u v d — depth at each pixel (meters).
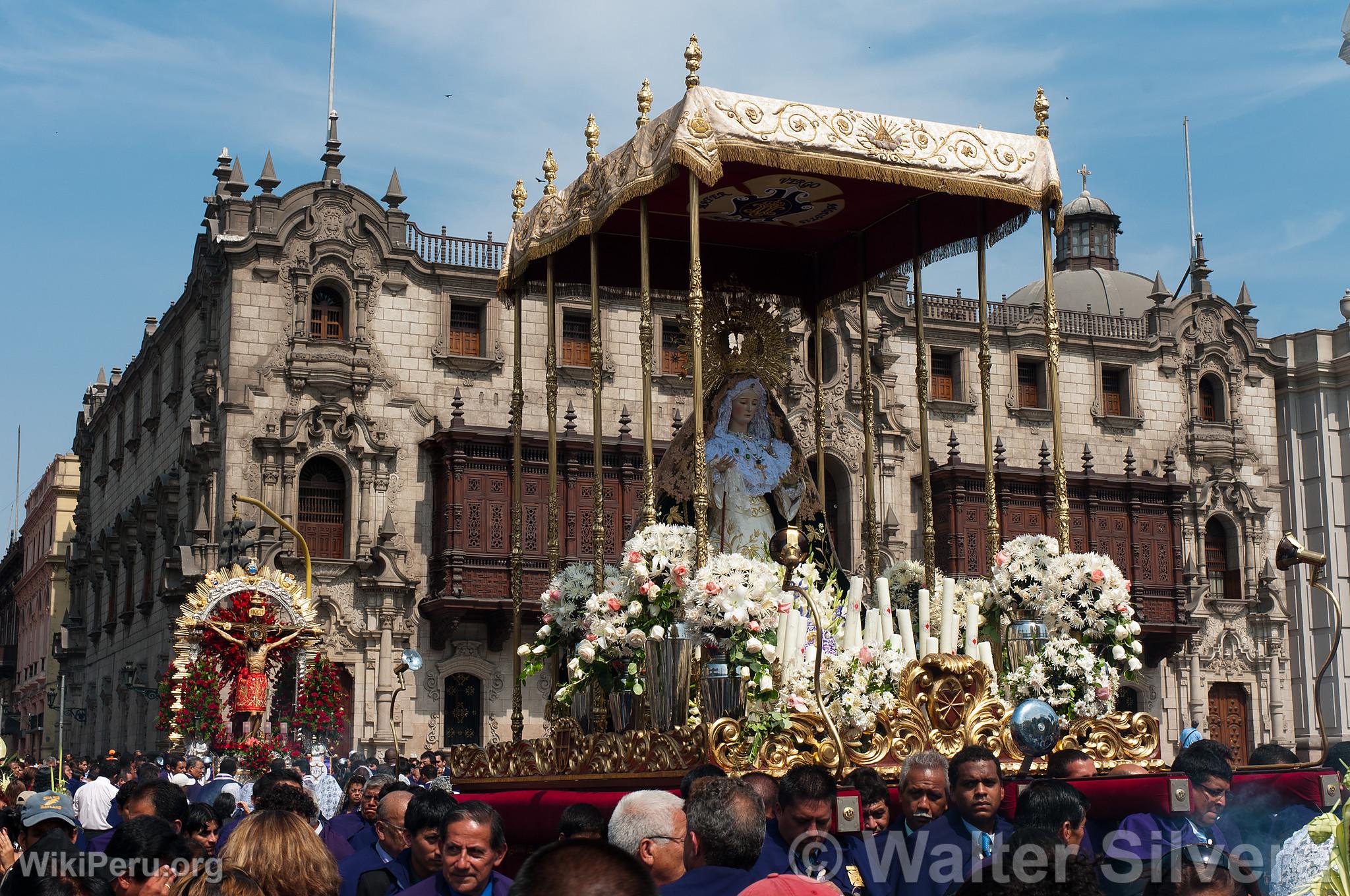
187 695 31.94
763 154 13.54
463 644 47.75
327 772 29.42
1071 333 57.91
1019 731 10.59
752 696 12.10
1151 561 55.72
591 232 15.36
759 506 16.14
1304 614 59.56
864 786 9.62
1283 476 61.25
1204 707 57.00
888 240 17.30
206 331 48.41
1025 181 14.75
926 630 13.77
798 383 51.94
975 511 52.44
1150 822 8.86
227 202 47.47
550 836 13.02
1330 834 5.96
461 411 47.53
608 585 14.46
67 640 64.44
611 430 50.59
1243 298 61.97
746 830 7.13
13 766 29.56
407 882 9.69
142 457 56.38
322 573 46.56
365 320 48.38
